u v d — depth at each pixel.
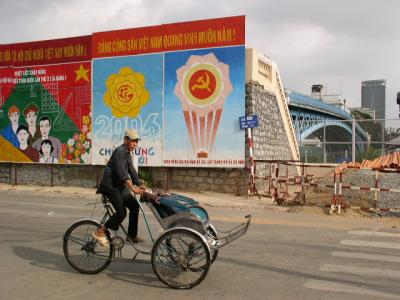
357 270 6.95
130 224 6.63
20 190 19.34
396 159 16.78
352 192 13.79
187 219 6.21
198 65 17.64
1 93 21.56
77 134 20.06
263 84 19.41
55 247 8.38
